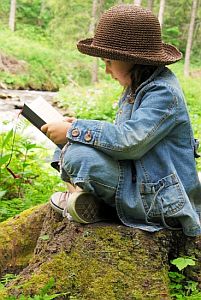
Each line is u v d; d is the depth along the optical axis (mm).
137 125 2910
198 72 33781
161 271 2891
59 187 5066
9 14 35125
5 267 3600
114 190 3006
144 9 3078
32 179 5238
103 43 3027
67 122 3139
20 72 24688
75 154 2947
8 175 5059
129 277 2818
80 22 28078
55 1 27906
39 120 3199
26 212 3773
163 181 2994
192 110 14594
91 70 27547
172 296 2906
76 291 2791
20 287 2838
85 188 2967
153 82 3035
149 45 3014
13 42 27094
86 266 2863
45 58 26578
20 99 18031
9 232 3684
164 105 2957
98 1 28609
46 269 2889
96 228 3025
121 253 2904
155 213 3008
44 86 25109
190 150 3109
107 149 2924
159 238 3000
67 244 3006
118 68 3086
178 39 37812
